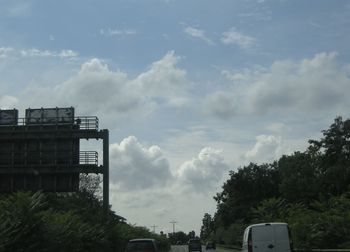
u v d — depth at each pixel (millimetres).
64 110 46219
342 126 71500
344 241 46000
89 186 62781
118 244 48656
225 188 112062
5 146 46250
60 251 28328
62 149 45812
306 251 40500
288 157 89812
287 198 82938
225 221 114562
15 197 25016
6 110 46438
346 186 70188
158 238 98125
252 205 104125
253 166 108438
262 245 24469
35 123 46094
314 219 49031
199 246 74625
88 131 45781
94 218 44000
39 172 45438
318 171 83000
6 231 22219
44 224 25844
